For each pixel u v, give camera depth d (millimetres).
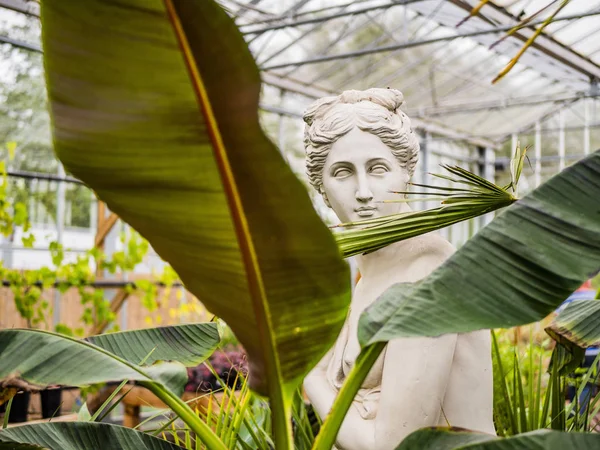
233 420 2096
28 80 9781
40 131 10320
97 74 1090
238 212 1198
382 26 10523
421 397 1595
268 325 1308
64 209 11547
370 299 1846
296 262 1247
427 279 1357
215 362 4152
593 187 1350
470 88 13148
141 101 1100
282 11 9117
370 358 1324
